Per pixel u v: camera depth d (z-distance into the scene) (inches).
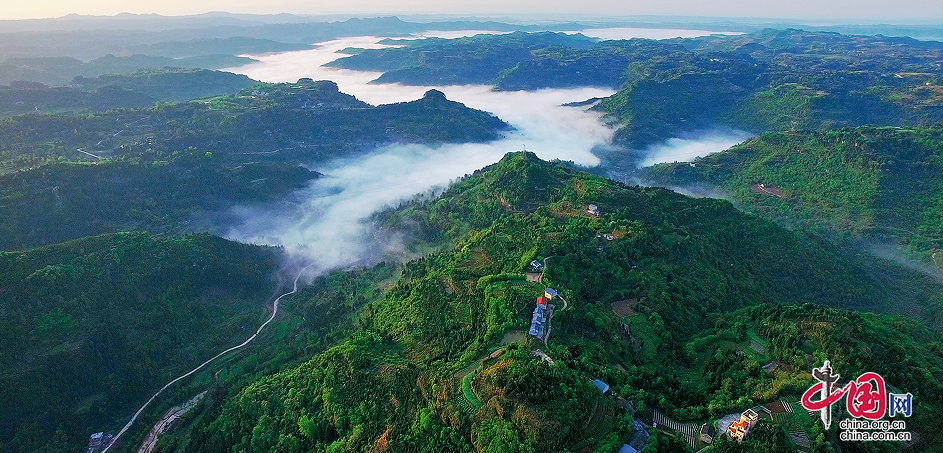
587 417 4704.7
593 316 6697.8
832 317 6259.8
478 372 5408.5
